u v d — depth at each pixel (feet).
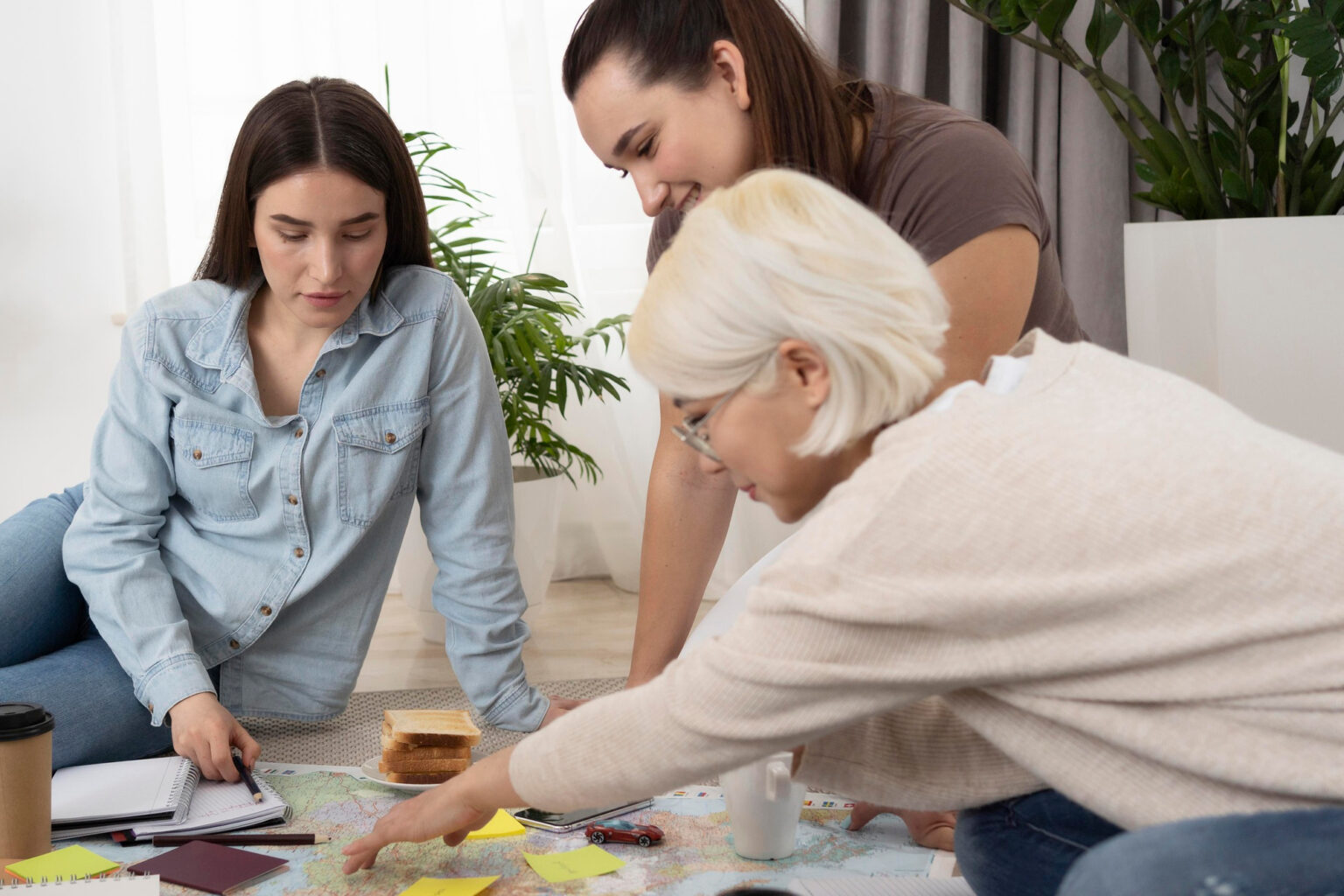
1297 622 2.75
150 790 4.96
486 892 4.33
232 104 10.18
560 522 10.90
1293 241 7.76
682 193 4.66
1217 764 2.85
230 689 6.12
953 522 2.86
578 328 10.37
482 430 6.20
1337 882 2.40
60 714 5.42
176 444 5.91
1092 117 9.68
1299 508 2.78
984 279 4.49
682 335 3.10
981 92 9.66
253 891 4.30
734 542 10.36
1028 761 3.11
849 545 2.91
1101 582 2.81
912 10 9.71
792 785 4.58
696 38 4.45
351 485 5.99
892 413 3.07
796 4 9.85
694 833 4.90
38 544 6.16
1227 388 7.96
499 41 10.34
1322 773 2.77
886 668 2.97
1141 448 2.87
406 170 5.90
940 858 4.67
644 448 10.47
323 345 5.98
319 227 5.43
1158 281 8.34
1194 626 2.81
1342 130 9.38
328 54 10.23
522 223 10.41
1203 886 2.44
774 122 4.48
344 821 5.01
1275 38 8.66
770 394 3.10
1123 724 2.93
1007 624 2.89
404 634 9.23
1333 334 7.81
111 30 9.81
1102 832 3.35
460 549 6.16
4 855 4.41
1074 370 3.10
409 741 5.29
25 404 10.26
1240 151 8.46
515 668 6.15
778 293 3.00
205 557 6.02
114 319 10.33
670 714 3.18
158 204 9.99
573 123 10.27
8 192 10.03
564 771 3.40
